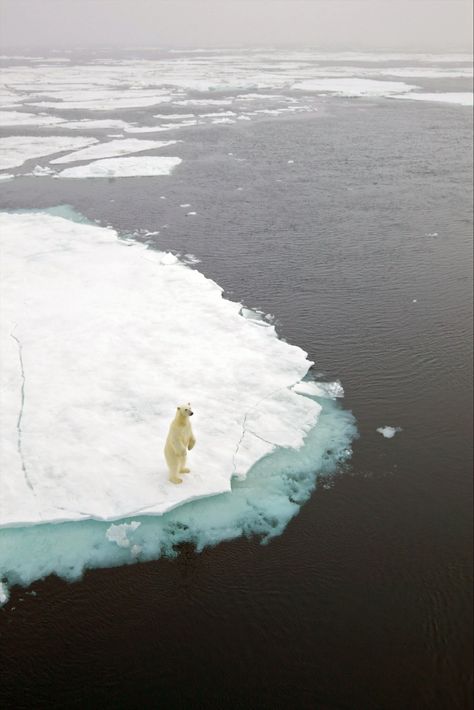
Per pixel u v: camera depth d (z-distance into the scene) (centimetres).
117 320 1266
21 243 1750
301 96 6019
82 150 3203
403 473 883
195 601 676
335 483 855
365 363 1177
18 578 689
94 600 671
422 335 1288
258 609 672
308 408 1002
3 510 747
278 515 794
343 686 598
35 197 2347
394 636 649
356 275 1606
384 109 5006
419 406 1045
